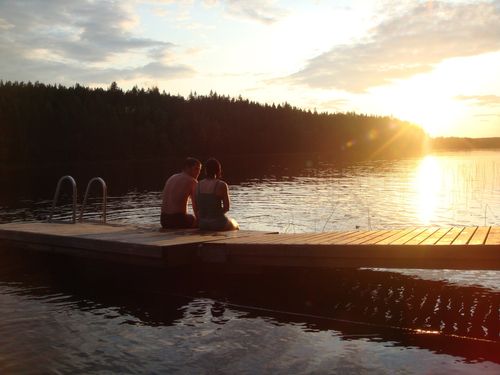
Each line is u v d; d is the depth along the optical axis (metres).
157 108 103.38
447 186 28.14
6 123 74.12
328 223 15.17
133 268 7.20
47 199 23.20
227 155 111.12
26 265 8.29
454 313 5.28
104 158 84.25
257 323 5.18
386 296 5.93
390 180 33.97
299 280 6.80
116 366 4.12
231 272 6.72
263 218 16.38
